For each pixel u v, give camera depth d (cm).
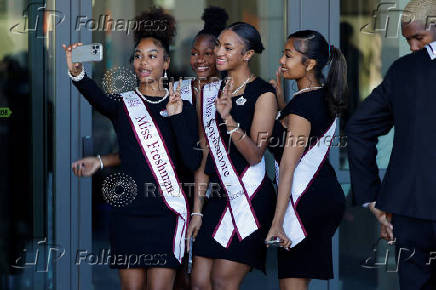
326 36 759
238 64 589
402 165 491
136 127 593
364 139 511
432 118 482
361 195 512
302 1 756
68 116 735
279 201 574
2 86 730
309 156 584
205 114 605
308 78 588
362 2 762
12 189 735
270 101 580
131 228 586
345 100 589
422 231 487
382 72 766
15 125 732
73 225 739
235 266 577
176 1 759
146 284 601
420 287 493
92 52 587
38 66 732
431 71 486
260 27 764
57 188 735
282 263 596
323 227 589
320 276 588
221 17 746
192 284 591
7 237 735
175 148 600
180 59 765
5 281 736
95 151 741
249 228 579
